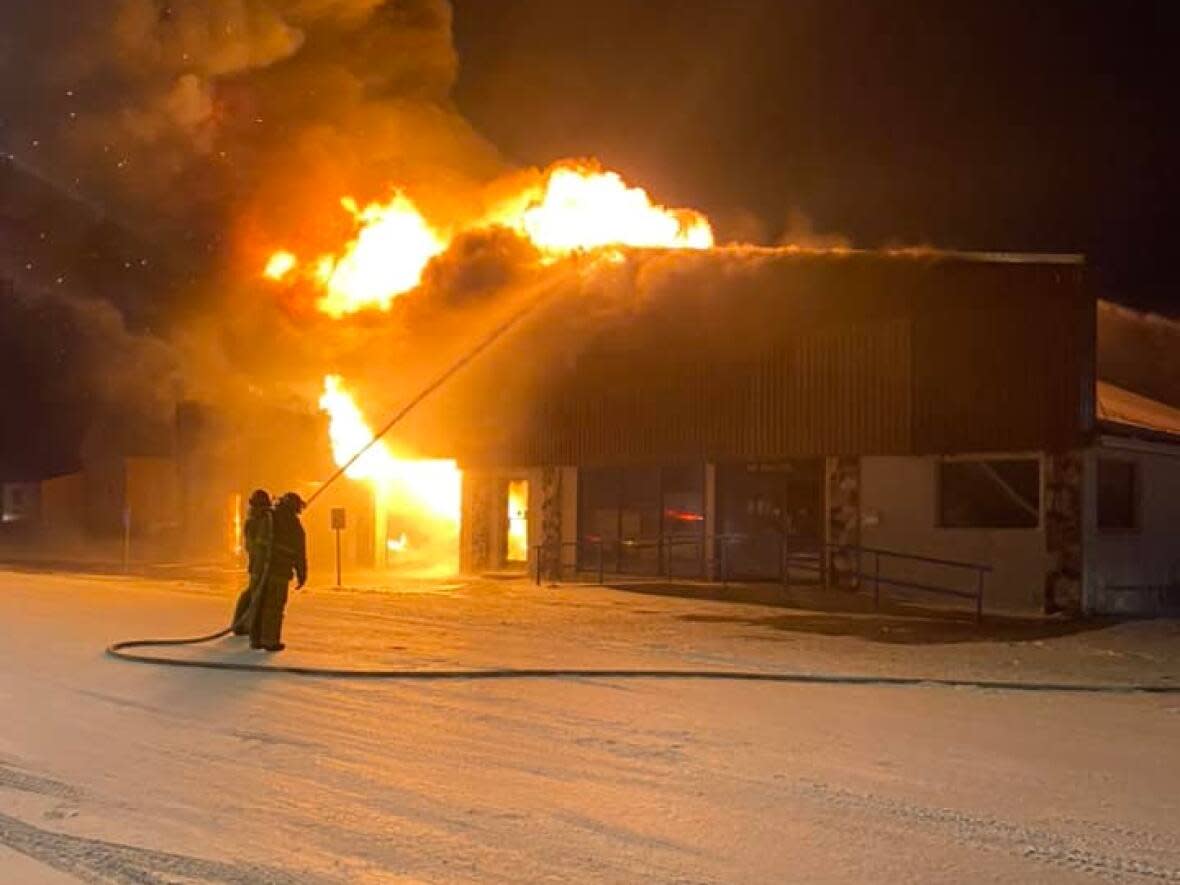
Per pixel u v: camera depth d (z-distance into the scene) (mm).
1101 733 10141
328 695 11258
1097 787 8148
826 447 23250
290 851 6586
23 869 6289
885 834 6957
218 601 20438
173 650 14016
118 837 6840
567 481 27109
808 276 23688
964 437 21719
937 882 6113
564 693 11562
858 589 22969
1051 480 21078
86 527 47562
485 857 6492
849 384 23062
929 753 9133
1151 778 8445
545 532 27250
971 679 13047
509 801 7605
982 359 21672
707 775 8312
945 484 22328
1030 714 11039
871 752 9133
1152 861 6484
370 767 8469
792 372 23781
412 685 11859
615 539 26453
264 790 7852
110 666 12883
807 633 17609
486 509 28922
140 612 18391
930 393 22109
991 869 6324
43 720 10055
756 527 24516
